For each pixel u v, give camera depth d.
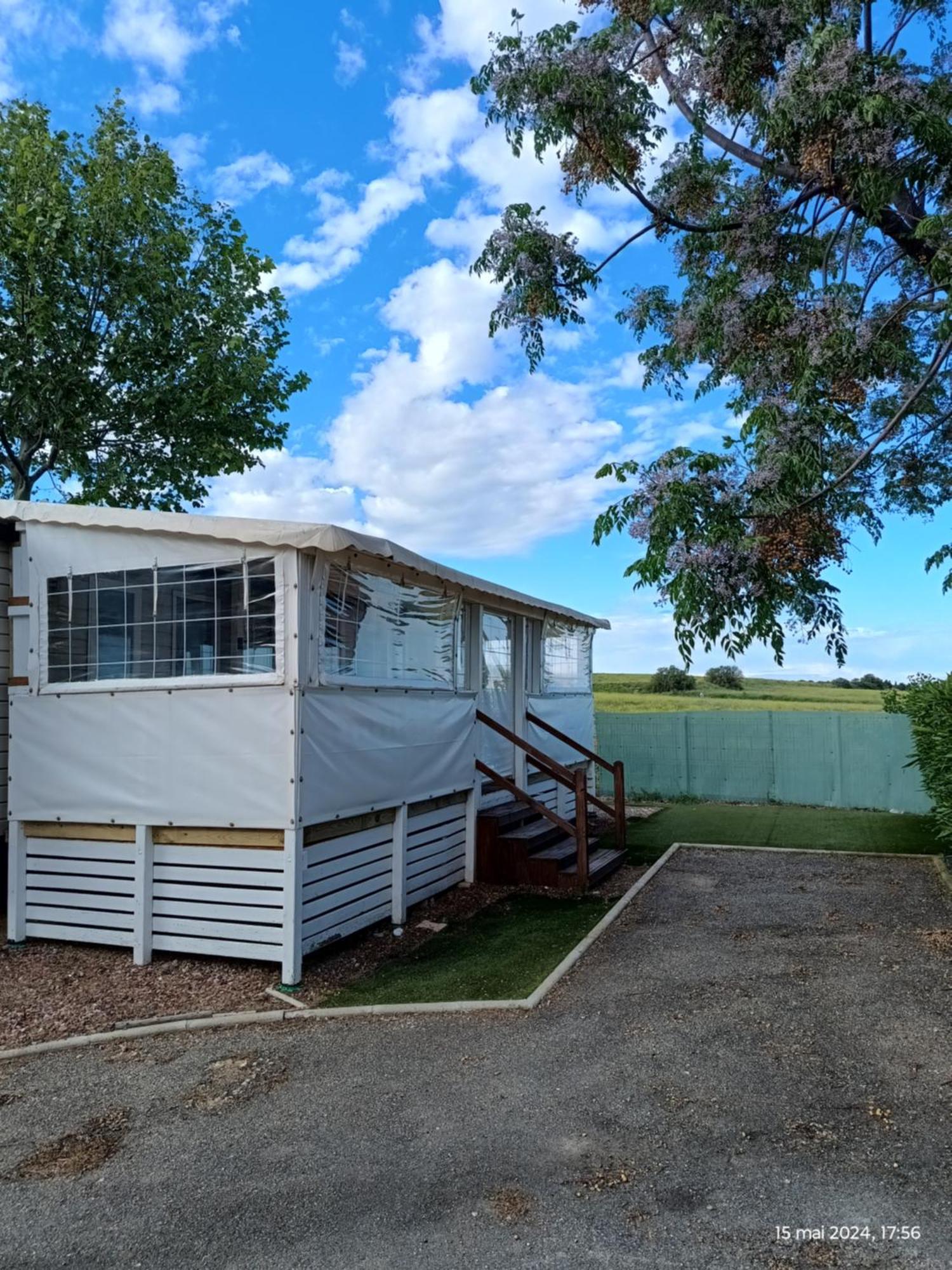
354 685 6.19
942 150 5.60
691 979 5.27
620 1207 2.92
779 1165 3.15
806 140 5.83
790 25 6.19
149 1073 4.25
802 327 6.34
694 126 7.00
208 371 11.23
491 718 9.02
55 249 9.65
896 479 8.13
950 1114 3.49
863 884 7.80
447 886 7.93
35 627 6.47
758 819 12.36
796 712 14.12
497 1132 3.47
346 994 5.31
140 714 6.01
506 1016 4.79
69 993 5.48
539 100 6.78
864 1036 4.30
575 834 7.98
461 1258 2.68
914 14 6.93
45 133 10.35
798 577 5.38
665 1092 3.77
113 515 6.05
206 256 11.57
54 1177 3.26
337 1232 2.84
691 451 5.36
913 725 8.48
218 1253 2.75
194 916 5.90
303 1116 3.70
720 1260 2.62
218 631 5.81
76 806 6.23
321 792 5.75
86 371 10.37
